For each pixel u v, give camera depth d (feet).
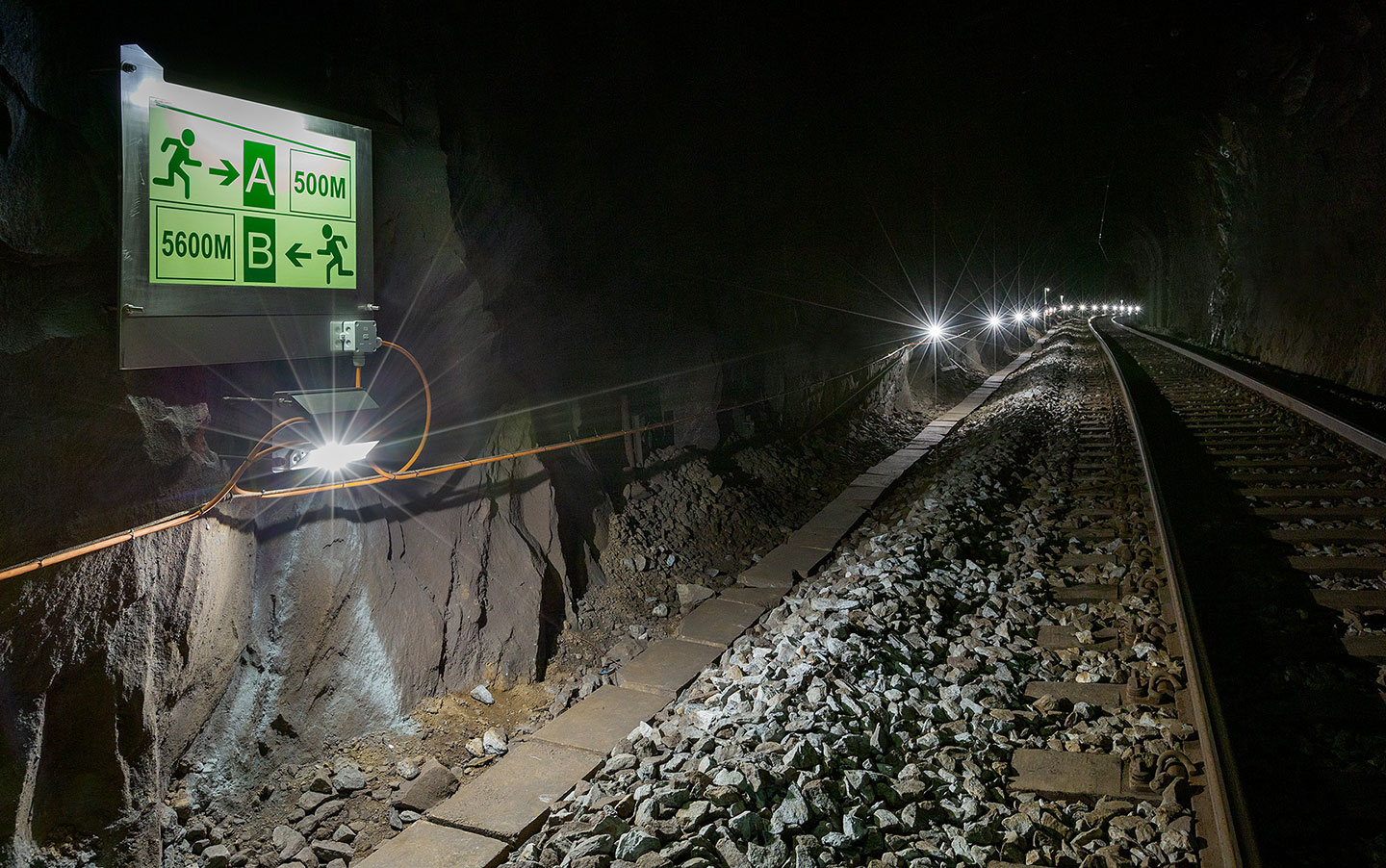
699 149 30.60
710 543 26.53
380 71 16.03
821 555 26.32
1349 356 57.67
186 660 12.55
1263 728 14.62
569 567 21.49
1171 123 78.79
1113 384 67.05
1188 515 27.61
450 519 18.16
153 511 12.13
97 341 11.64
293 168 13.64
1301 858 11.39
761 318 36.35
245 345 13.10
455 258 17.99
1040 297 172.76
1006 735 15.16
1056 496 31.55
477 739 15.89
